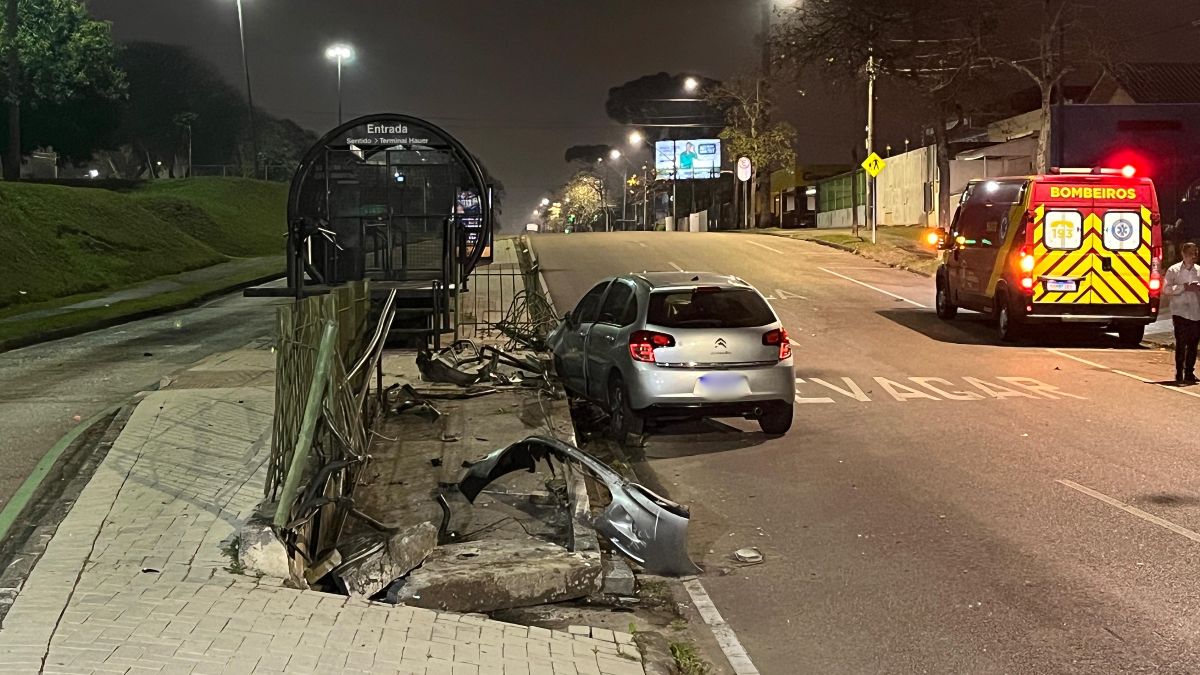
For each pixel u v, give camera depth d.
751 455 10.30
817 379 14.60
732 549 7.43
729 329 10.48
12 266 28.72
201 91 84.00
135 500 7.16
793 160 62.84
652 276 11.17
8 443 9.95
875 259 33.19
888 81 37.31
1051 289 17.59
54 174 64.12
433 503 8.01
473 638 5.20
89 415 11.43
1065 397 13.24
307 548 6.28
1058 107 31.88
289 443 6.58
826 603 6.32
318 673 4.54
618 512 7.03
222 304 28.22
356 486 8.11
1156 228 17.61
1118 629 5.82
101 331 21.66
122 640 4.75
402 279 17.45
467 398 12.30
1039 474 9.34
